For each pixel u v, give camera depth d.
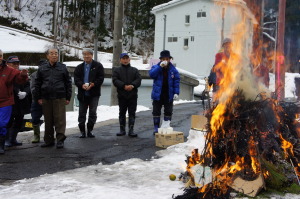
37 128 8.05
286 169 4.91
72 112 12.48
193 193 4.20
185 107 14.88
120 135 8.61
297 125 5.42
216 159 4.61
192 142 7.04
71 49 47.19
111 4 60.94
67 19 55.41
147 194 4.42
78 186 4.75
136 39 58.09
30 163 6.15
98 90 8.34
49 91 7.27
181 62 41.75
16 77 6.78
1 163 6.15
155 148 7.19
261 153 4.63
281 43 13.75
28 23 53.97
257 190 4.27
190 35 40.88
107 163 6.11
